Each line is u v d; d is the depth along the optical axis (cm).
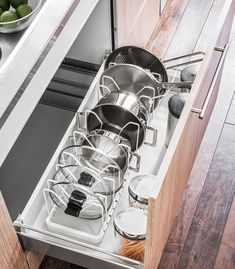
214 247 170
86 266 135
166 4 243
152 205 104
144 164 152
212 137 199
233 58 226
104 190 132
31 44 116
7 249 124
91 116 142
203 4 244
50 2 124
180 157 121
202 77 117
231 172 189
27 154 170
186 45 225
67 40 127
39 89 118
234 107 209
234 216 177
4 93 107
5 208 116
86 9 133
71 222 136
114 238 134
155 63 158
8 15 119
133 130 140
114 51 158
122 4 161
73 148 141
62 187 133
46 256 166
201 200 181
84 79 176
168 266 166
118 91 144
